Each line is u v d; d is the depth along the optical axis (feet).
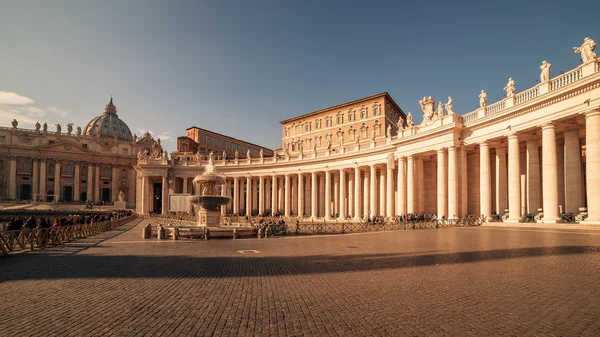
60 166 367.04
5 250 48.73
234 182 229.25
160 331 19.51
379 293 27.04
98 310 23.39
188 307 23.97
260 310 23.18
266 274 35.09
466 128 114.83
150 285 30.48
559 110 85.87
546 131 88.94
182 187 254.47
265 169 216.33
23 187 355.97
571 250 44.98
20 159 355.36
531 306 22.93
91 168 382.42
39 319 21.63
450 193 114.62
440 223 107.34
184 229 76.84
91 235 86.22
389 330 19.30
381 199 164.04
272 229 85.56
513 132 98.58
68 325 20.54
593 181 77.46
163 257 47.75
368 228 100.17
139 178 245.04
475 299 24.84
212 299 25.90
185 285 30.42
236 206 226.99
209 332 19.31
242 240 73.31
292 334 18.89
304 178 224.53
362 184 195.00
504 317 21.02
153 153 254.06
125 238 78.13
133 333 19.24
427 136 126.11
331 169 183.83
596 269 33.42
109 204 352.69
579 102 81.30
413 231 88.48
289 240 72.23
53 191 362.33
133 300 25.75
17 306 24.38
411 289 28.04
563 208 107.55
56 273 36.14
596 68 77.56
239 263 42.24
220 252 53.06
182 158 279.49
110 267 39.63
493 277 31.40
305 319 21.34
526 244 52.60
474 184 128.26
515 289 27.14
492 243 55.72
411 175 135.03
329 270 36.81
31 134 360.48
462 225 102.27
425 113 132.46
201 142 341.00
